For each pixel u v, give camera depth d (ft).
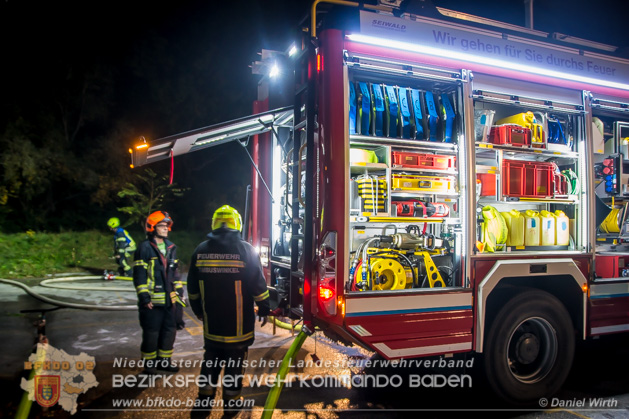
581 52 14.49
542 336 13.62
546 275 13.05
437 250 14.19
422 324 11.49
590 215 14.20
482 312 12.08
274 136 16.66
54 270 37.91
